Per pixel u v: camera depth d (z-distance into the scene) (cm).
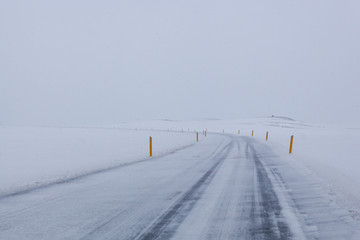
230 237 331
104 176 761
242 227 363
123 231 357
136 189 595
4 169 886
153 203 484
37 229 368
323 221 376
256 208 443
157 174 776
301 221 379
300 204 456
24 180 718
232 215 411
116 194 553
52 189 611
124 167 925
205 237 333
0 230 366
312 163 881
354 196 481
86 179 723
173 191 570
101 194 555
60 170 870
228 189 577
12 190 608
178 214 421
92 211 443
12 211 448
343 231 341
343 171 696
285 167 850
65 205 480
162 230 359
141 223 386
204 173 777
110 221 395
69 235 346
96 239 333
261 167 863
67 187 629
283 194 523
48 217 416
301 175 707
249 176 716
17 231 362
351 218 383
